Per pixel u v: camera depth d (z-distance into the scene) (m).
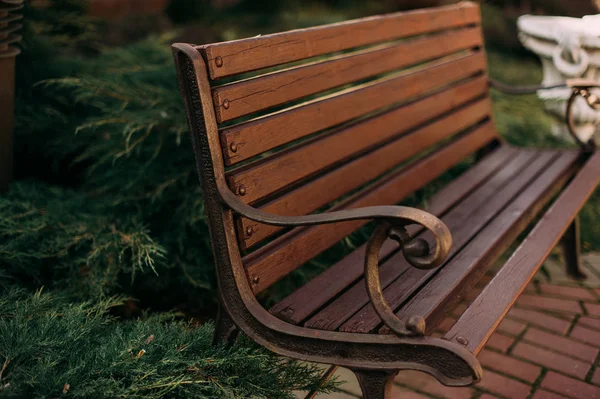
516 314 2.77
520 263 2.22
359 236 2.85
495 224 2.47
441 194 2.68
